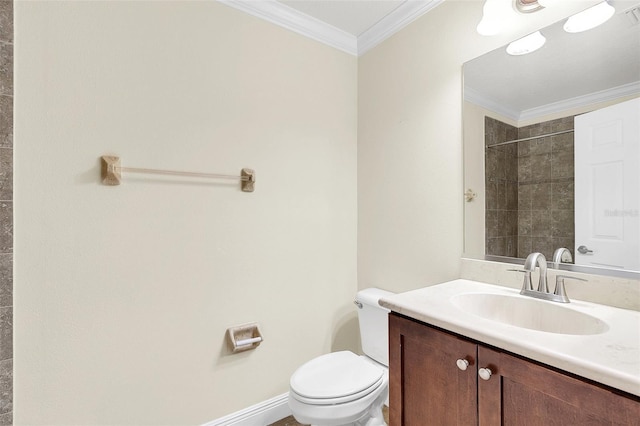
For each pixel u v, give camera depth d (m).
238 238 1.66
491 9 1.28
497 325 0.88
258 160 1.73
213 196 1.59
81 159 1.28
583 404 0.68
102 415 1.33
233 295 1.65
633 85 1.05
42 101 1.21
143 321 1.41
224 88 1.62
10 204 1.16
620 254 1.07
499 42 1.38
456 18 1.53
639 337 0.80
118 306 1.36
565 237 1.21
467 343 0.90
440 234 1.61
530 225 1.30
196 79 1.54
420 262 1.71
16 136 1.17
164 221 1.46
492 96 1.41
